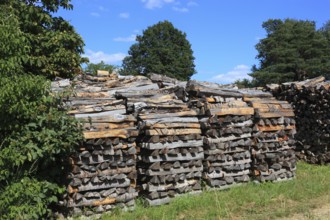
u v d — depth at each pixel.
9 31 6.32
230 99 9.32
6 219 5.85
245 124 9.23
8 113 6.07
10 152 5.89
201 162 8.35
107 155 7.11
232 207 7.64
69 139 6.45
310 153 12.51
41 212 6.29
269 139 9.65
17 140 6.14
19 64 6.57
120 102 8.16
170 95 8.97
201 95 8.95
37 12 12.12
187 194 8.09
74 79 9.94
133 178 7.36
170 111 8.29
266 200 7.97
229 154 9.02
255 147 9.50
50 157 6.38
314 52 46.19
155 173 7.70
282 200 8.19
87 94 8.34
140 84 9.62
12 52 6.38
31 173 6.48
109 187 7.14
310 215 7.23
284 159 9.94
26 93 6.21
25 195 6.07
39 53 11.95
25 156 6.00
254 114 9.50
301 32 47.44
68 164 6.82
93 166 7.00
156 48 46.34
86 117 7.24
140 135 7.88
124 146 7.23
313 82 12.58
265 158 9.59
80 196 6.88
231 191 8.54
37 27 12.19
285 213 7.29
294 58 45.06
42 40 12.02
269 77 44.41
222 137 8.89
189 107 8.95
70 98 7.83
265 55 49.66
